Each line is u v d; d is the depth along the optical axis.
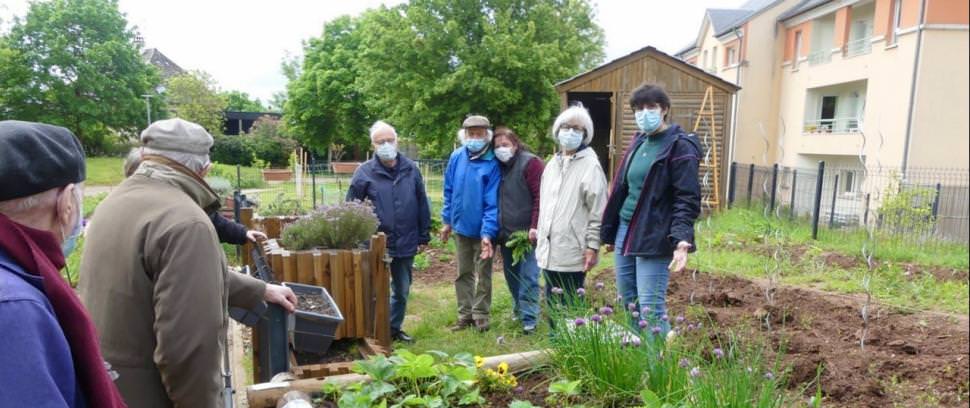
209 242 2.02
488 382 2.77
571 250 4.29
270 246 4.47
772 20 24.95
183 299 1.93
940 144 16.48
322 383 2.62
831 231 10.86
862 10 20.50
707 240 10.02
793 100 24.03
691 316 5.18
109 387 1.24
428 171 17.88
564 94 14.96
